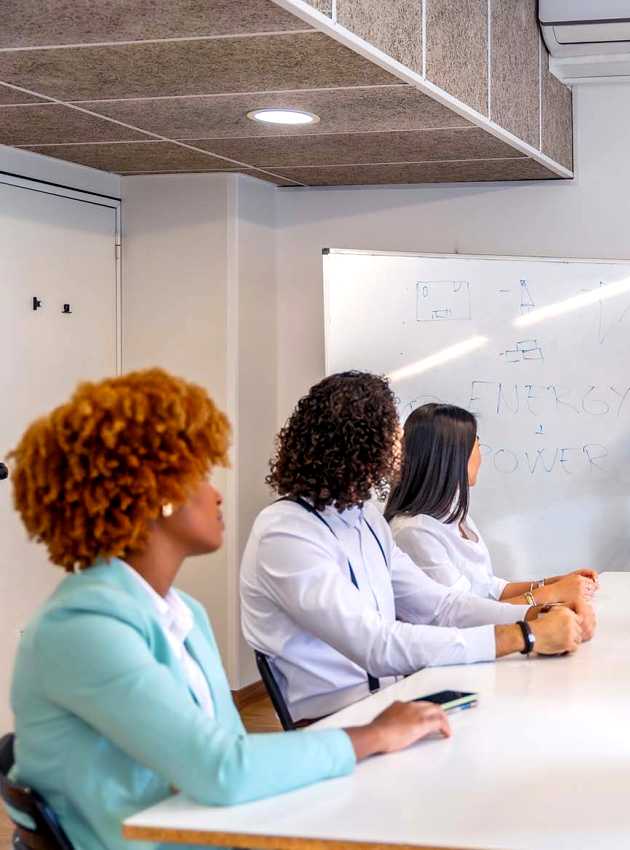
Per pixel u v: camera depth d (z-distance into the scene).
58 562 1.45
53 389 4.25
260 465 4.80
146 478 1.38
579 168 4.59
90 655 1.31
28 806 1.32
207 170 4.51
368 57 2.75
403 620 2.50
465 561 2.84
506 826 1.23
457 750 1.53
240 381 4.63
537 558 4.31
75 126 3.64
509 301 4.29
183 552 1.48
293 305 4.94
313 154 4.12
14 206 4.04
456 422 2.83
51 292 4.24
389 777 1.41
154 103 3.29
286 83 3.02
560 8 4.00
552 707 1.76
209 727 1.32
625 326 4.30
